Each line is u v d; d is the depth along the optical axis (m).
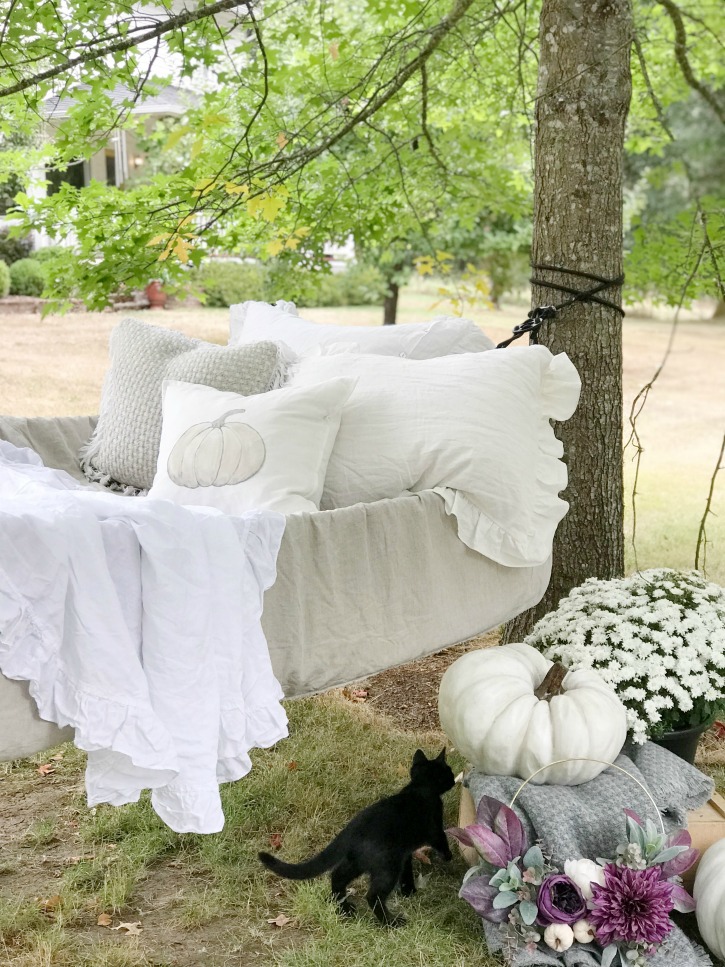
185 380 3.05
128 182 5.82
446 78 4.54
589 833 2.08
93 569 1.70
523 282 7.29
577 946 1.96
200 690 1.79
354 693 3.46
